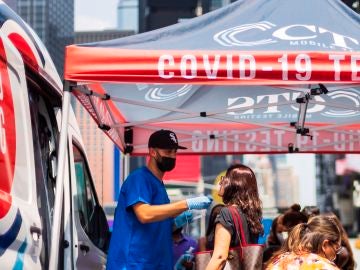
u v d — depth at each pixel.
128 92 7.36
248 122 7.12
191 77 4.67
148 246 4.94
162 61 4.67
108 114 7.57
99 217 6.85
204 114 6.53
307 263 4.55
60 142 4.58
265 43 5.00
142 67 4.66
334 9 5.61
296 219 8.27
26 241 3.99
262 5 5.57
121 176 9.53
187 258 7.16
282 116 8.47
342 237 7.40
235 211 5.08
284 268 4.61
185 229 8.39
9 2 5.07
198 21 5.32
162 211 4.76
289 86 5.48
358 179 66.69
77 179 6.24
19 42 4.39
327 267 4.50
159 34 5.06
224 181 5.24
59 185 4.51
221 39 5.06
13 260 3.71
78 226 5.83
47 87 5.18
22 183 4.12
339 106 6.32
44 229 4.70
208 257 5.11
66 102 4.65
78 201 6.14
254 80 4.67
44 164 5.09
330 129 8.37
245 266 5.00
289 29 5.32
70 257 5.16
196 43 4.94
